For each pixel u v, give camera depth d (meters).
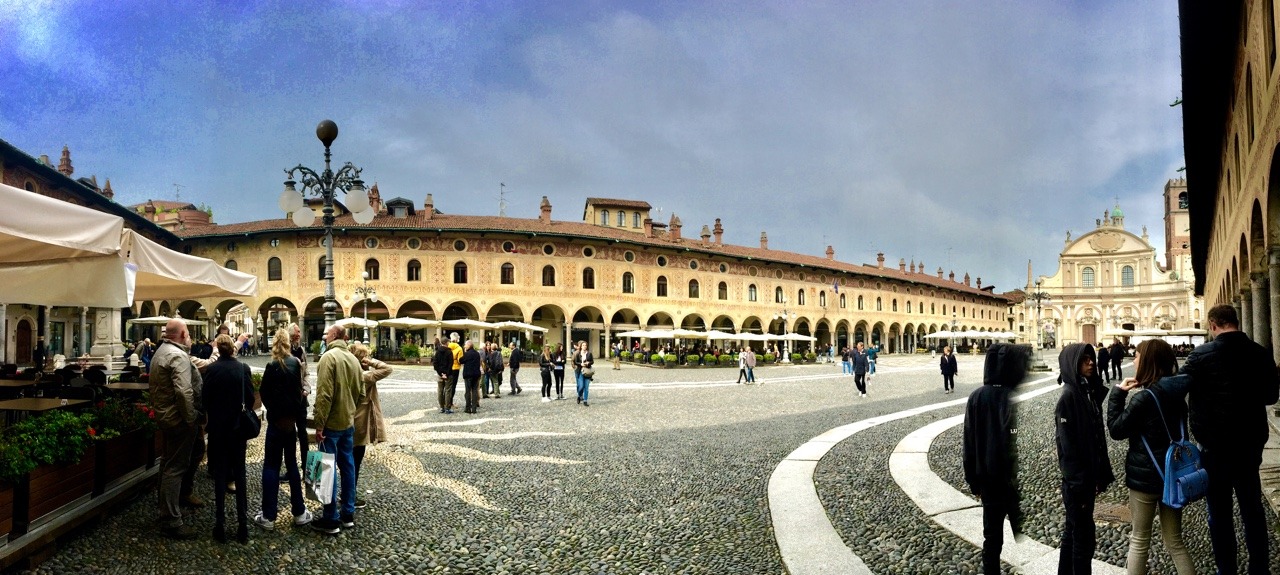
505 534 6.18
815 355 54.88
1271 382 4.13
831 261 66.00
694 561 5.45
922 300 73.25
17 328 29.92
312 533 6.00
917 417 14.08
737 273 55.09
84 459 5.56
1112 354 25.47
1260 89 9.04
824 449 10.08
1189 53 11.54
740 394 21.58
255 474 8.00
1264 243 10.26
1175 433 3.93
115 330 21.25
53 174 25.14
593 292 47.31
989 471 4.27
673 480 8.19
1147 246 82.81
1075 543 3.99
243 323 45.81
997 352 4.41
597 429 12.91
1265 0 8.33
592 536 6.11
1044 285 88.38
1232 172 13.76
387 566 5.41
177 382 5.44
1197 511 6.11
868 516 6.44
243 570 5.16
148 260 7.42
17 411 7.03
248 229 42.50
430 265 43.31
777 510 6.70
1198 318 78.12
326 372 5.95
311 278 41.75
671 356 41.25
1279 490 6.05
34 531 4.89
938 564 5.18
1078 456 4.01
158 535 5.60
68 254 6.88
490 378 20.28
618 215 56.06
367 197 12.06
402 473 8.50
